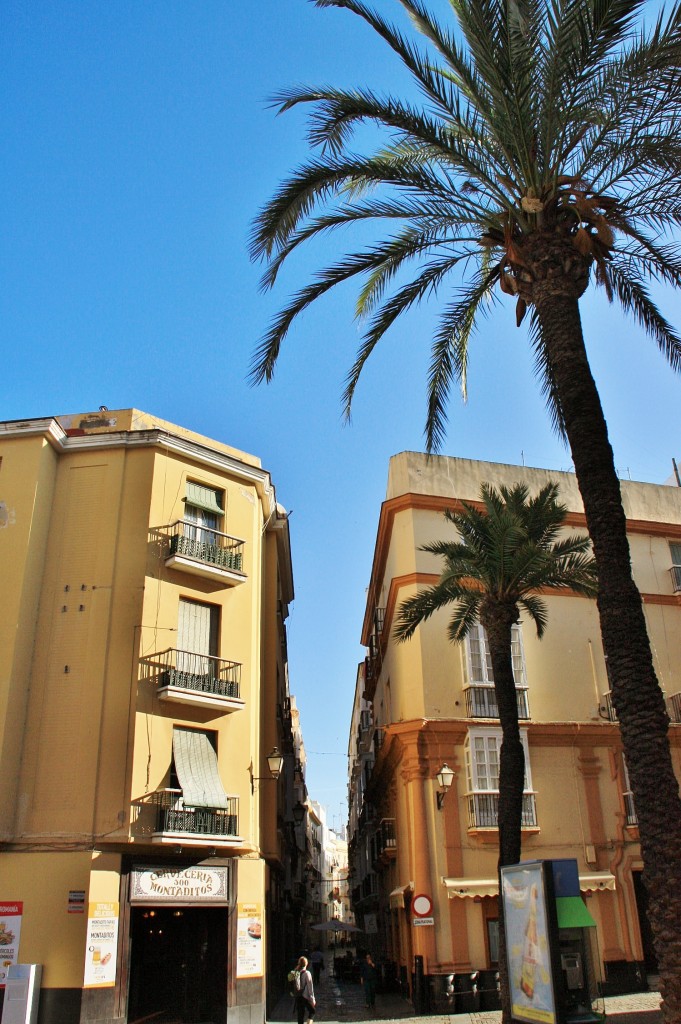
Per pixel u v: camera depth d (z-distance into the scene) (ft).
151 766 58.90
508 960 32.83
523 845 70.13
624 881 70.59
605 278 42.39
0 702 57.82
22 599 61.05
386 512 84.64
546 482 90.02
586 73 34.42
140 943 57.47
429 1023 57.36
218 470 72.84
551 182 35.81
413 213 43.06
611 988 66.28
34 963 51.55
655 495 93.20
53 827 56.13
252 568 72.13
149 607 63.21
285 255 43.65
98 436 68.49
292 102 39.34
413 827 69.05
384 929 105.70
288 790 117.80
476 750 71.20
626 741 27.86
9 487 64.75
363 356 47.26
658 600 85.56
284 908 109.70
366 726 141.18
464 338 48.83
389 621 88.17
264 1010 60.08
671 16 32.27
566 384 32.99
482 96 36.73
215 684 64.44
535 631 79.41
